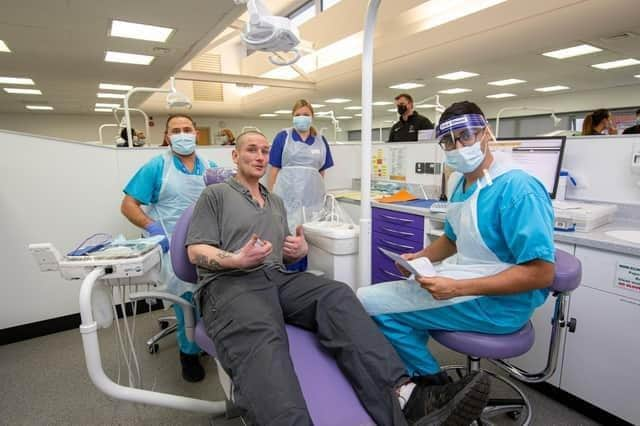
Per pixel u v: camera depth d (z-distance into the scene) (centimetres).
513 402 151
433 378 121
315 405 93
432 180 284
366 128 122
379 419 92
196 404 136
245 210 140
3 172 219
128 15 358
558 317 123
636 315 137
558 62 593
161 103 914
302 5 802
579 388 156
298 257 150
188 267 138
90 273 112
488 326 112
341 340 106
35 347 223
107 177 249
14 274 227
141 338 229
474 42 484
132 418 161
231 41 970
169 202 197
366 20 112
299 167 256
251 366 96
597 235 154
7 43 427
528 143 197
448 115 114
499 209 108
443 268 117
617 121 812
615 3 362
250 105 1023
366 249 131
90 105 913
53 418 161
